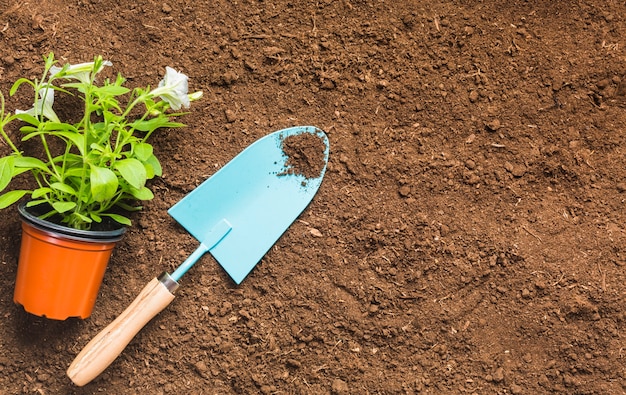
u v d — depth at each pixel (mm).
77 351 894
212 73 922
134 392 899
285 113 925
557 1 938
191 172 911
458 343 908
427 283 912
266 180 908
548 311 909
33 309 844
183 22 927
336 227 913
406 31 938
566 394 905
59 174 849
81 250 830
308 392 904
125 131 855
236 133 918
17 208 888
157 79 916
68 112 902
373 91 929
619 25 941
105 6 919
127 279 903
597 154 928
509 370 906
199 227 898
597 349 904
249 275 911
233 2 934
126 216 904
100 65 819
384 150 922
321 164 914
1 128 823
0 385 894
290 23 935
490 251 912
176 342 901
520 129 928
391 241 913
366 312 908
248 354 906
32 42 904
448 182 920
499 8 943
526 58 935
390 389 904
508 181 923
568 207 922
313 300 910
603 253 913
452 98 929
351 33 934
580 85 934
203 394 901
